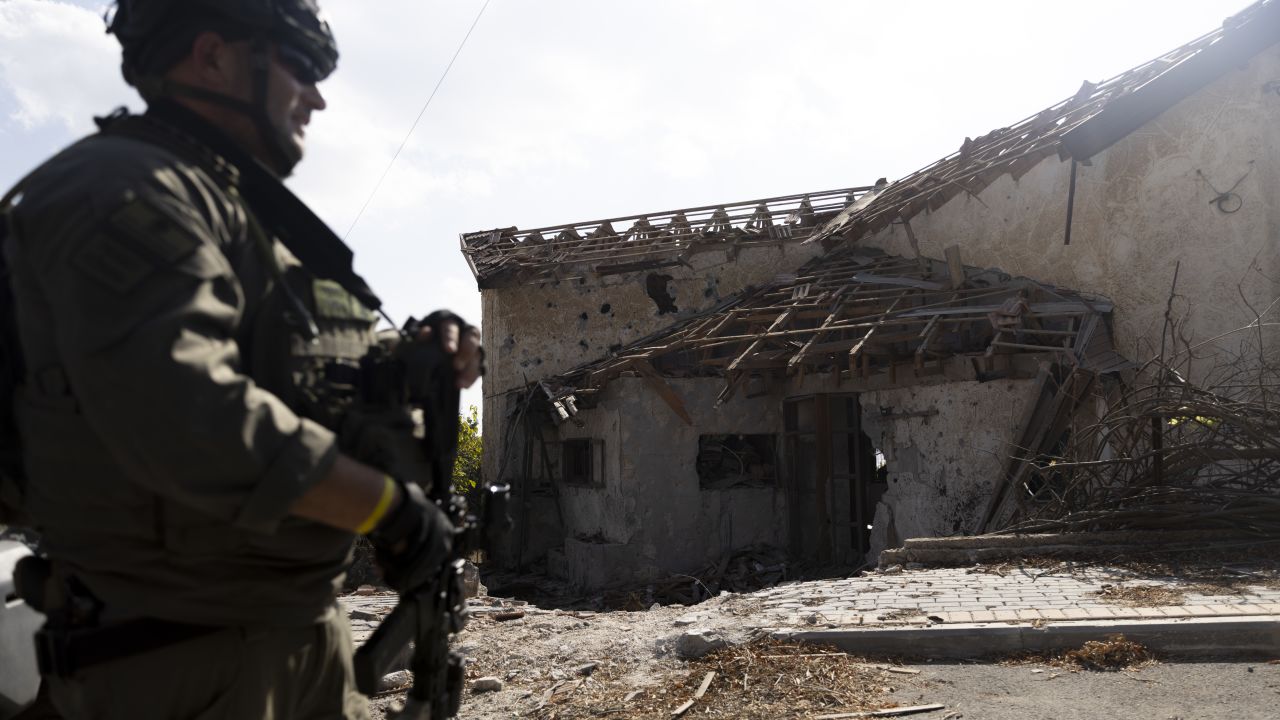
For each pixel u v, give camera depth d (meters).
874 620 5.13
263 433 1.20
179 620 1.32
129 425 1.14
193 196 1.31
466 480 17.19
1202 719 3.65
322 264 1.53
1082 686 4.16
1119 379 10.16
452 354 1.64
